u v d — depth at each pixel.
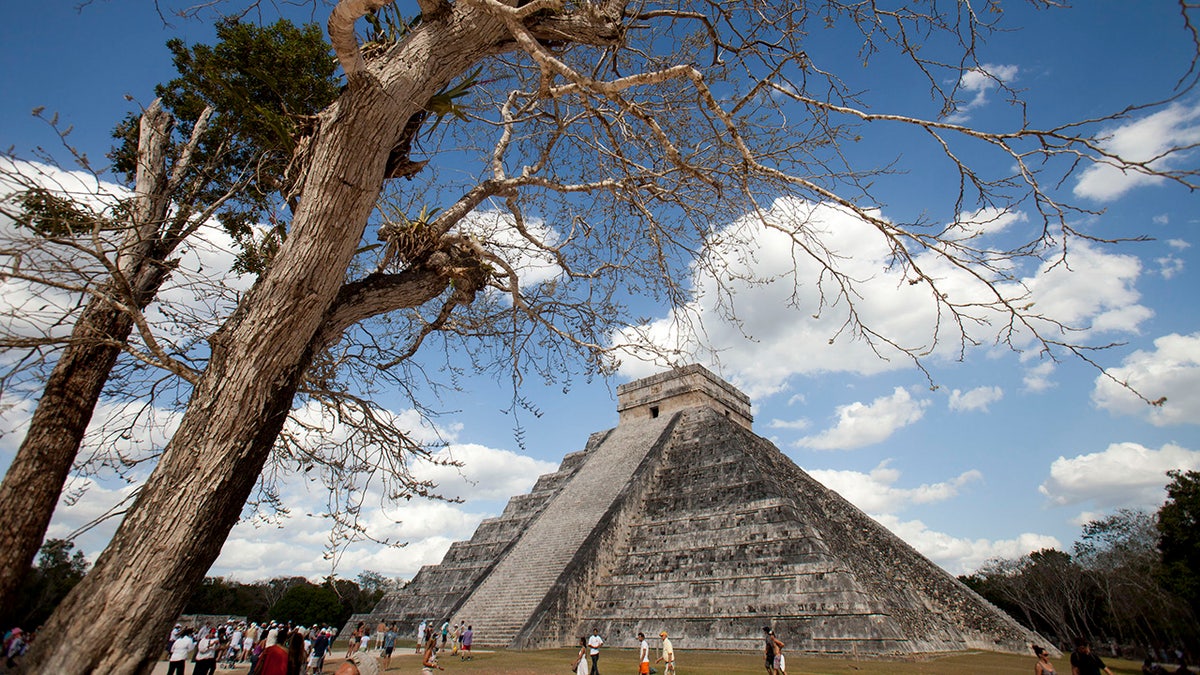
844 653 18.45
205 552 3.64
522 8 4.23
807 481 33.50
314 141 4.66
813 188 4.71
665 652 15.18
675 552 24.64
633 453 32.66
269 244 5.64
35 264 3.94
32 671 3.20
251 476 3.91
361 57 4.11
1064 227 4.12
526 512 34.00
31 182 4.09
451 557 33.34
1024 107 3.88
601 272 7.29
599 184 6.20
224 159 7.59
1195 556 28.53
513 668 17.08
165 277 6.33
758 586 21.36
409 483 6.48
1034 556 50.66
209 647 12.60
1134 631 44.22
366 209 4.32
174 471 3.68
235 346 3.98
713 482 27.34
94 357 5.59
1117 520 45.47
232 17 5.32
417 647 25.12
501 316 7.16
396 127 4.41
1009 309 4.36
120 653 3.27
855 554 24.42
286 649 4.43
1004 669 16.72
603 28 5.26
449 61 4.68
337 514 6.00
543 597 24.64
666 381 37.59
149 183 6.34
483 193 5.93
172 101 7.88
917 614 21.73
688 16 5.64
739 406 38.91
